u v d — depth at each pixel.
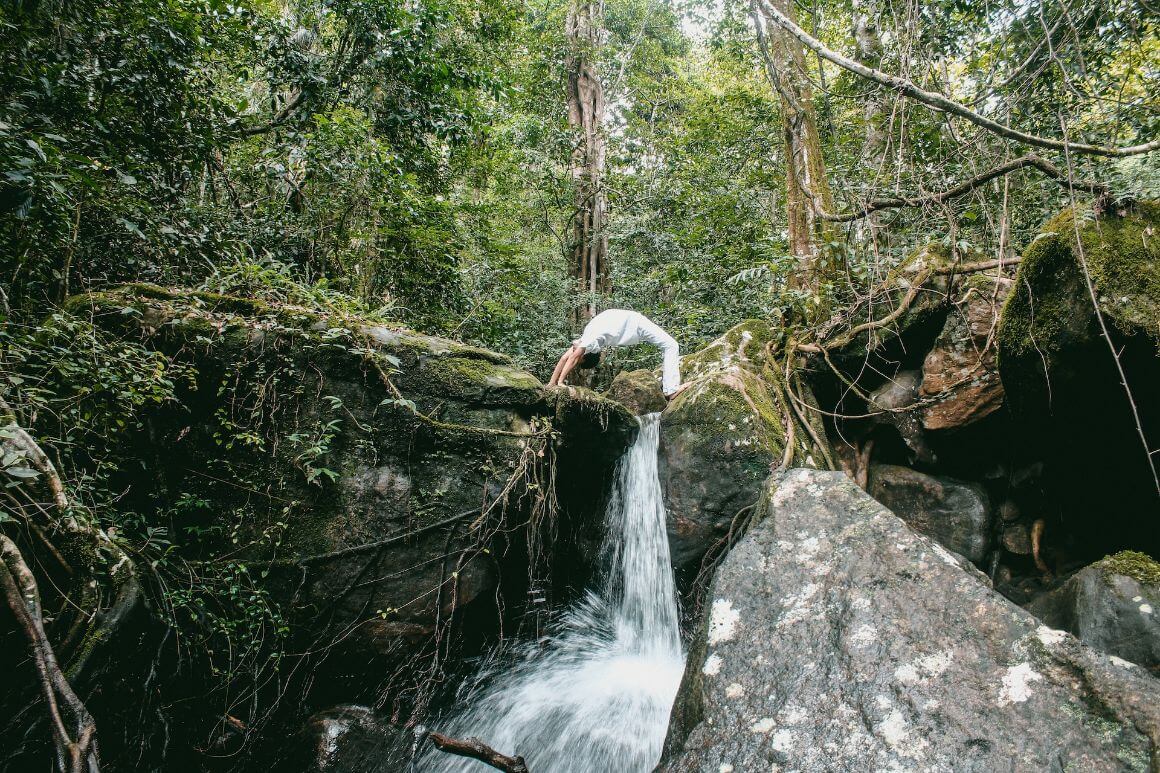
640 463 4.32
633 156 11.50
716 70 12.50
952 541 3.93
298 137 5.32
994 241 4.30
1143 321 2.37
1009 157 3.27
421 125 6.51
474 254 7.18
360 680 3.21
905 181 4.30
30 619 1.73
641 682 3.73
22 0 3.11
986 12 3.87
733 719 1.82
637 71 13.46
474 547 3.29
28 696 1.82
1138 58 3.58
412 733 3.15
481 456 3.29
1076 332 2.64
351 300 3.48
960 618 1.87
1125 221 2.63
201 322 2.90
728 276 7.16
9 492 2.04
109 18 3.68
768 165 8.35
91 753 1.63
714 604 2.18
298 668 3.02
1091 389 2.78
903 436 4.29
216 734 2.70
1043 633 1.76
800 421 4.40
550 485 3.61
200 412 2.89
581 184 10.75
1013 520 3.93
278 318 3.07
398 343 3.23
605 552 4.32
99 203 3.25
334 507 3.04
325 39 6.21
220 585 2.76
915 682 1.74
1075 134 3.55
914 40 3.06
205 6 4.67
